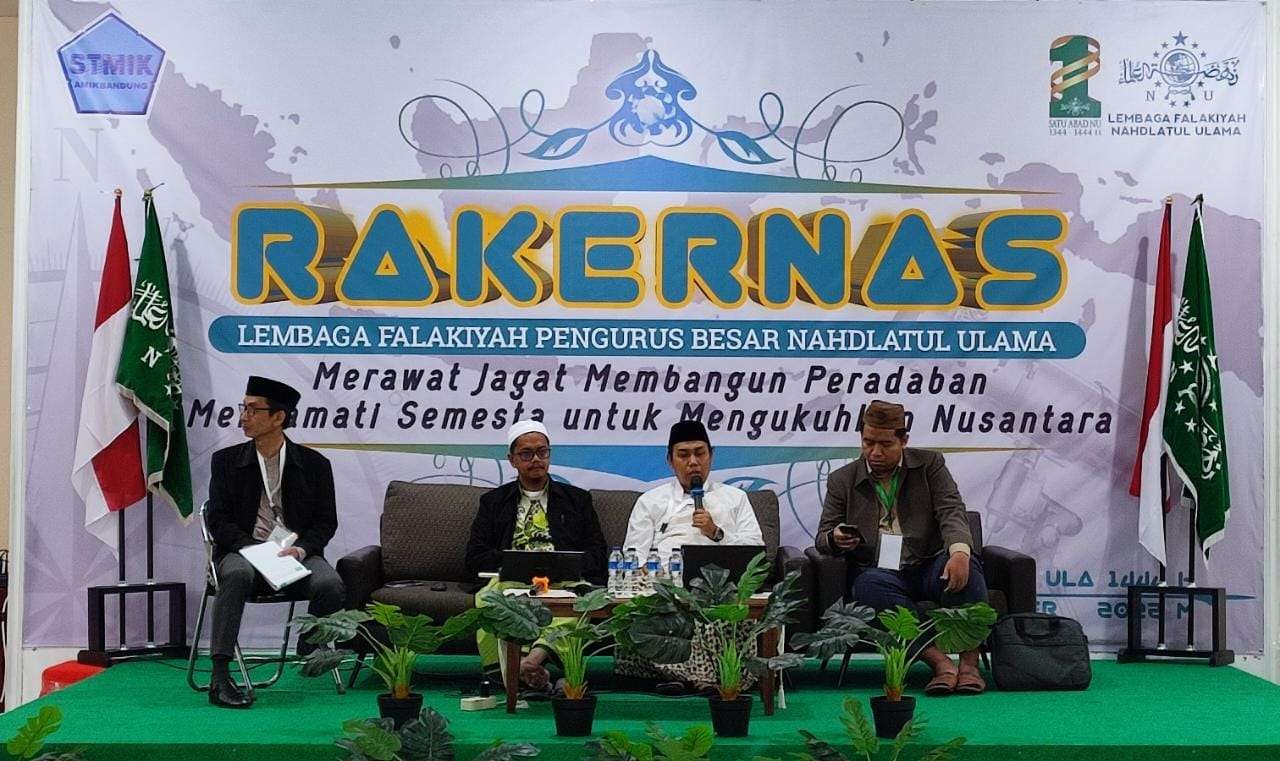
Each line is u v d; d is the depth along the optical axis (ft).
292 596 18.42
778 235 21.83
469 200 21.79
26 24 21.54
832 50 21.88
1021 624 18.56
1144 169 21.86
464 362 21.74
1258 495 21.76
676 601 16.01
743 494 20.04
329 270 21.70
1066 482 21.76
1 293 24.40
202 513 18.52
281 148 21.67
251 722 15.84
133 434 21.01
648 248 21.80
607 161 21.85
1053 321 21.79
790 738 15.17
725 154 21.86
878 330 21.79
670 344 21.79
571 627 16.08
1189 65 21.91
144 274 20.79
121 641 20.83
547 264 21.79
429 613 18.58
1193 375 21.07
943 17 21.90
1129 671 20.24
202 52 21.63
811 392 21.76
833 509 19.67
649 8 21.88
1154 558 21.68
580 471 21.72
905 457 19.65
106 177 21.50
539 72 21.86
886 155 21.86
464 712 16.89
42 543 21.35
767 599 16.87
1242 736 15.03
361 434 21.67
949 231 21.85
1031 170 21.86
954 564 18.34
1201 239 21.31
